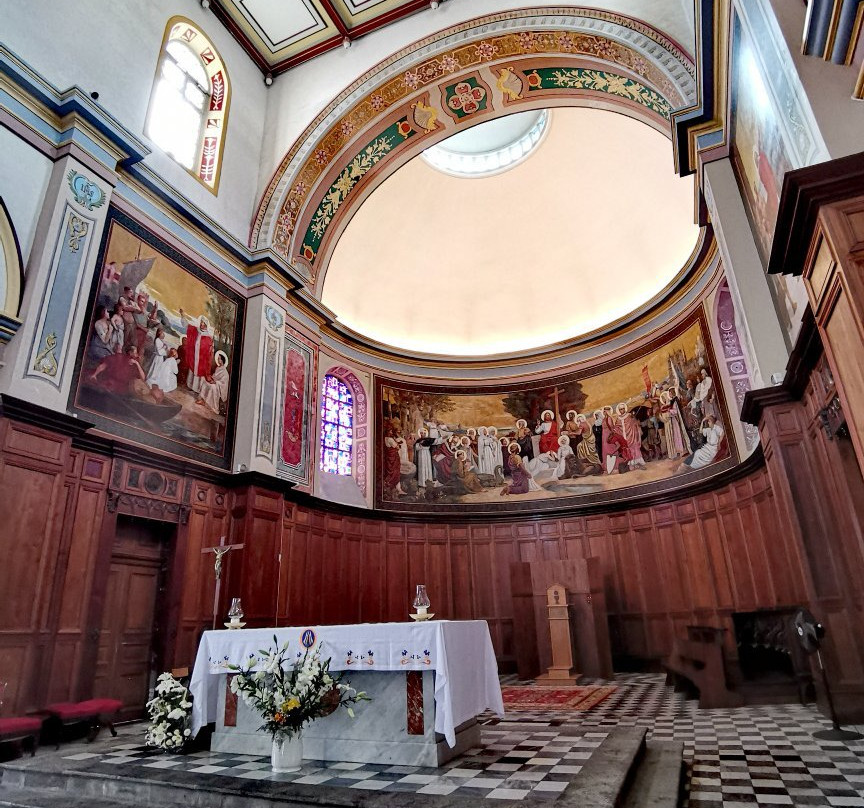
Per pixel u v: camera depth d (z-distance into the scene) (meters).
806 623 6.98
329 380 16.92
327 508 15.20
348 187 15.70
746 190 8.87
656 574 15.34
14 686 7.40
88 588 8.73
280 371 13.62
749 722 7.62
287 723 5.36
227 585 11.27
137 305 10.46
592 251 18.16
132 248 10.58
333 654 5.84
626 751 5.42
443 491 17.98
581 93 13.77
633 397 16.73
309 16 14.71
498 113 15.02
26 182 8.79
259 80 15.66
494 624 16.84
